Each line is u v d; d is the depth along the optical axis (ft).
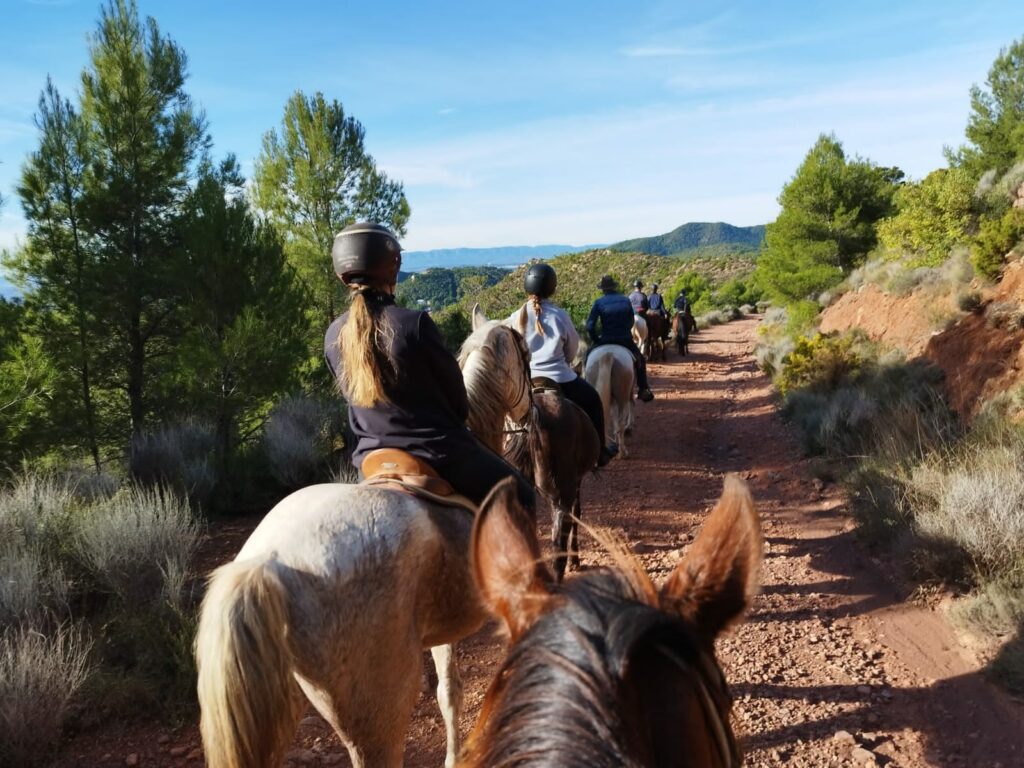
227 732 6.71
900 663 16.20
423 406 9.75
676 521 27.07
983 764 12.71
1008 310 31.53
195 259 37.63
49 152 39.37
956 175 44.70
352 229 9.68
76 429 37.06
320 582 7.70
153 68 42.47
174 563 17.71
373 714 8.14
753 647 17.29
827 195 72.84
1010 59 75.87
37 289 39.65
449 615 9.40
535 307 19.74
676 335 89.51
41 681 12.99
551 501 17.88
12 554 17.06
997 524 18.62
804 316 67.15
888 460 26.07
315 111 57.11
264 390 36.55
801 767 12.92
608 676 3.73
